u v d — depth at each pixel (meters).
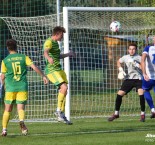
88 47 50.09
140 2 57.59
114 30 38.91
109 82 51.25
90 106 48.94
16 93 28.42
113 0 63.88
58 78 33.66
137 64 37.38
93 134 29.39
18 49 42.72
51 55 33.47
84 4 62.22
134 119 39.12
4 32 61.44
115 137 27.88
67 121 34.72
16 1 62.22
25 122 37.88
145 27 43.91
